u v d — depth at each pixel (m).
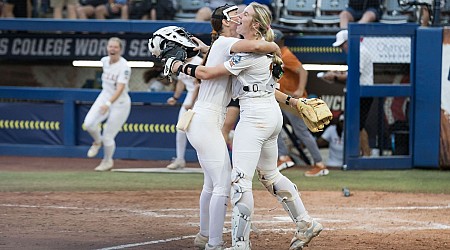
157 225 29.11
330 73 49.88
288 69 43.38
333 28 53.12
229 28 23.64
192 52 23.70
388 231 28.20
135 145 52.50
